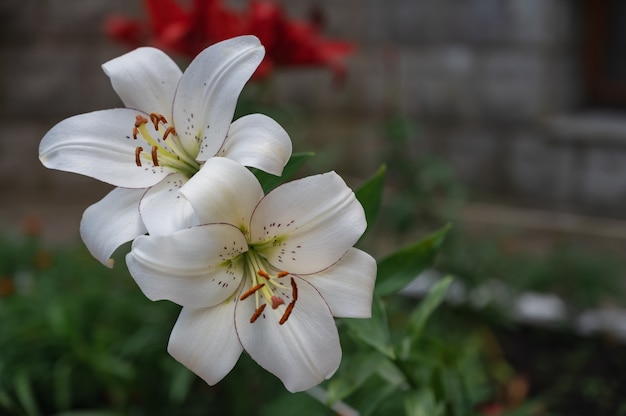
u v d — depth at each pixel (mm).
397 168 1965
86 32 3355
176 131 810
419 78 3184
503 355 1667
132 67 812
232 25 1266
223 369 783
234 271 790
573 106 3166
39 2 3350
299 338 786
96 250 789
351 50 1446
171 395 1279
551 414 1441
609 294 1786
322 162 1800
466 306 1761
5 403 1294
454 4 3074
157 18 1280
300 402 1247
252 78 1258
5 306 1537
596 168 2949
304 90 3295
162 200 790
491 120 3102
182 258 759
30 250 1973
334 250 781
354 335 911
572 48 3115
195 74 796
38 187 3482
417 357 971
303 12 3203
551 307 1767
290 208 778
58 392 1353
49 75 3396
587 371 1581
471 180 3168
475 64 3086
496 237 1974
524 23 2975
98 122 809
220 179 754
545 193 3055
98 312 1533
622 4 3047
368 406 1000
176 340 776
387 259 932
